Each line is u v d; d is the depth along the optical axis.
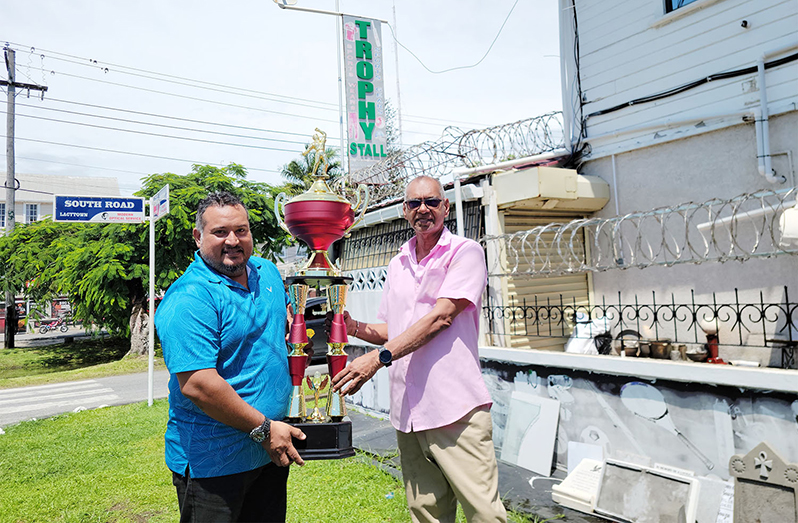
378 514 3.60
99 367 13.55
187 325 1.90
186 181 15.80
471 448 2.30
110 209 7.69
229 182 16.36
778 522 2.67
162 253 14.95
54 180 36.88
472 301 2.31
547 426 4.30
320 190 2.43
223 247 2.04
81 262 14.72
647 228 5.74
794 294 4.59
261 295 2.21
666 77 5.59
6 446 5.96
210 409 1.88
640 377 3.69
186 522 2.06
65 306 27.59
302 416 2.24
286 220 2.38
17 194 34.50
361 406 6.93
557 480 4.06
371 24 9.00
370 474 4.36
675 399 3.48
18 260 17.77
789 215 3.57
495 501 2.29
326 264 2.39
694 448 3.37
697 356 4.45
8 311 19.94
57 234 19.05
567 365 4.14
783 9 4.66
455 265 2.38
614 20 6.07
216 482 2.03
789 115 4.66
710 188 5.22
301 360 2.26
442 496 2.51
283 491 2.29
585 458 3.91
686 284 5.39
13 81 21.25
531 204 5.71
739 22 4.98
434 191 2.47
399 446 2.62
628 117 5.96
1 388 11.16
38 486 4.58
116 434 6.28
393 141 22.27
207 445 2.03
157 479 4.58
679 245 5.44
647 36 5.74
